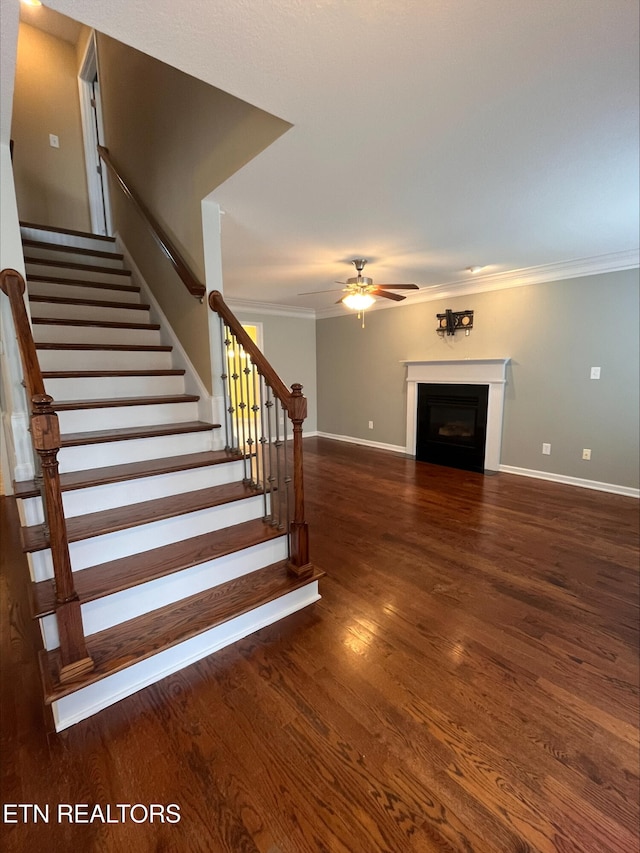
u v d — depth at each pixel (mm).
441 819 1166
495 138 1844
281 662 1785
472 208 2639
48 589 1678
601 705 1555
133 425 2654
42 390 1477
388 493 4090
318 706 1555
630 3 1151
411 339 5652
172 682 1677
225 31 1233
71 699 1479
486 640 1921
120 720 1498
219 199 2508
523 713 1520
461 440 5191
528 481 4484
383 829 1143
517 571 2549
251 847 1102
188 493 2357
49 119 4676
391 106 1609
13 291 1990
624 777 1280
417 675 1707
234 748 1385
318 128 1762
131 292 3545
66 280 3246
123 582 1746
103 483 2029
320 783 1269
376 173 2156
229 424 2732
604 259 3807
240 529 2301
